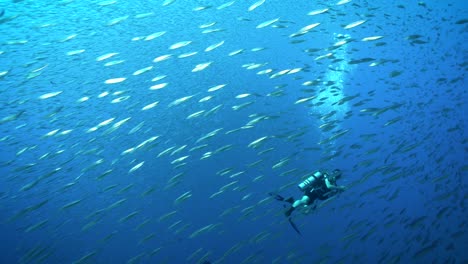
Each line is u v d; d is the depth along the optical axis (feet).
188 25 72.90
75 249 47.50
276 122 56.24
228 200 48.08
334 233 36.70
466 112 43.65
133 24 64.85
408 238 25.11
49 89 50.24
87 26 58.23
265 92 64.08
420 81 55.06
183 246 44.70
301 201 22.50
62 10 53.72
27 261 21.31
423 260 22.13
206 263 23.56
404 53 58.59
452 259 20.88
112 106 53.78
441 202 31.27
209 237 44.65
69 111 50.01
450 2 63.67
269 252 39.19
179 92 64.03
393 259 20.74
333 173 22.91
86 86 55.77
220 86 23.72
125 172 54.29
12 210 48.47
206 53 73.87
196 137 56.49
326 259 22.07
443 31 52.95
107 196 52.80
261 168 47.96
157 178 53.42
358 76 62.39
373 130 50.31
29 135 46.78
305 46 71.51
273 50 75.61
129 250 46.60
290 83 64.54
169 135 57.52
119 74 61.41
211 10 74.28
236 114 60.23
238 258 39.99
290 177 46.39
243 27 77.30
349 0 20.62
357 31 55.31
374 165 42.29
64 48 55.42
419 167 30.37
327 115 27.32
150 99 59.88
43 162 46.78
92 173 53.16
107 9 59.57
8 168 44.14
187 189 51.34
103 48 61.77
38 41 52.37
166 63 68.23
